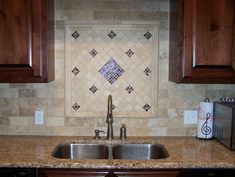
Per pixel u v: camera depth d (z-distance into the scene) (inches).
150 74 85.7
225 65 72.5
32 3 70.3
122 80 85.7
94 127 86.4
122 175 62.1
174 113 86.7
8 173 61.8
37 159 63.6
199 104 85.0
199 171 62.6
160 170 62.4
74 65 85.0
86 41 84.7
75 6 84.0
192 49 71.8
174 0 77.7
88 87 85.6
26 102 85.7
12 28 70.6
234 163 61.9
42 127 86.2
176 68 74.7
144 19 84.8
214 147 74.5
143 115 86.4
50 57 78.0
